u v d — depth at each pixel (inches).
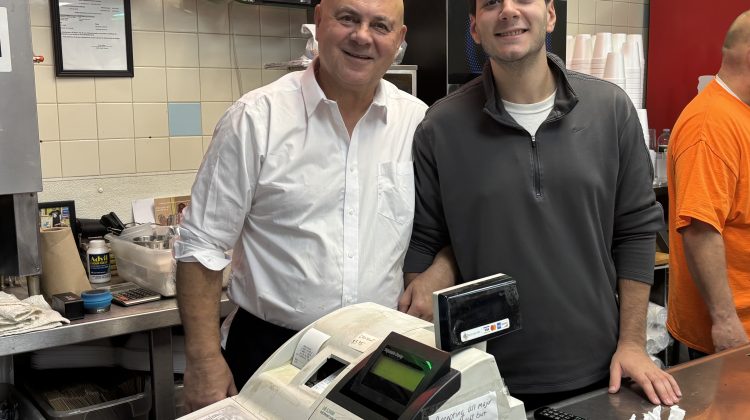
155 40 115.2
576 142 67.3
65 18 107.7
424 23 118.4
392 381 37.9
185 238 65.0
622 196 71.0
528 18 63.4
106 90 112.3
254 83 124.6
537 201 67.0
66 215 109.7
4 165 80.4
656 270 138.9
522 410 42.1
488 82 68.4
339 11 61.5
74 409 92.4
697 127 90.6
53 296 90.1
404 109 73.0
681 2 166.1
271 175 63.9
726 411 55.4
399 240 69.7
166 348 95.3
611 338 70.2
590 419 55.7
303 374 44.0
